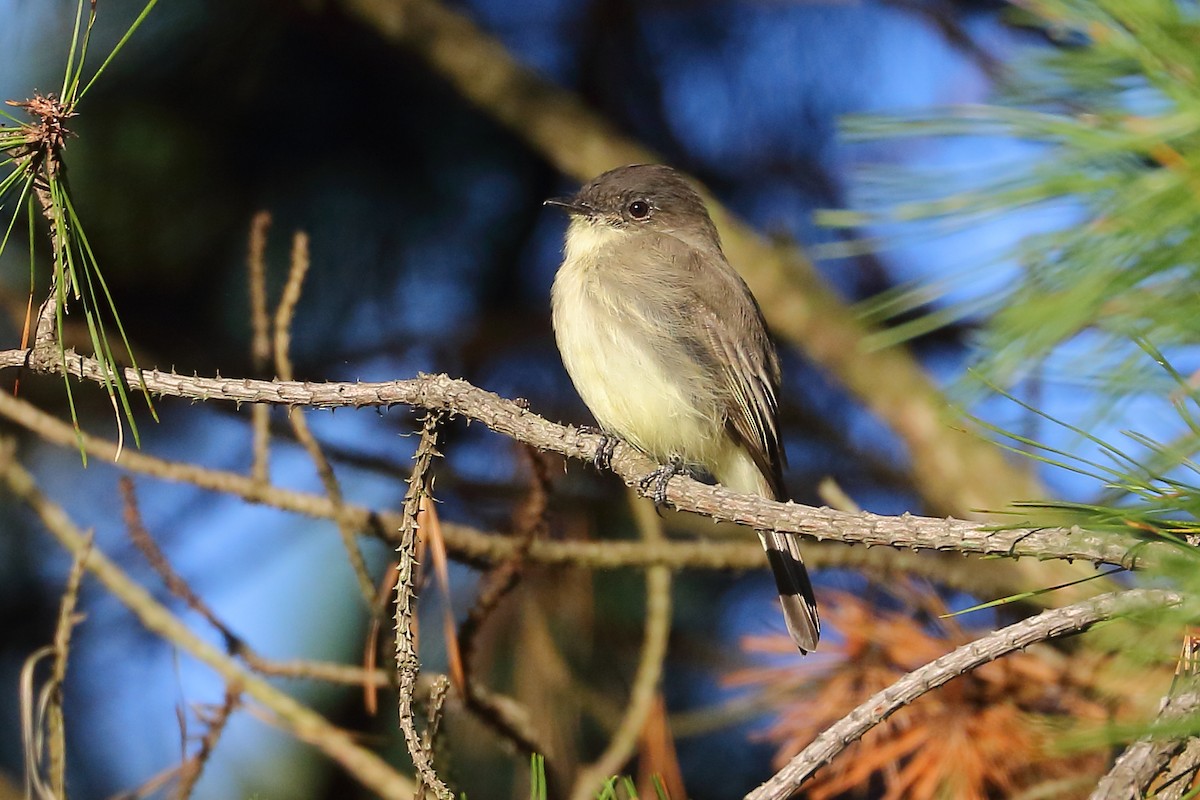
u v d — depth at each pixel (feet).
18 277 33.42
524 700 28.19
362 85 35.24
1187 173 10.96
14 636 32.55
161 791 30.76
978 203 11.63
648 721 25.71
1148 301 11.35
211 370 34.45
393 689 23.94
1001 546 16.12
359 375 35.35
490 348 35.55
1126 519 12.42
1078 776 21.17
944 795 20.95
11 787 28.37
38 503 25.72
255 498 25.00
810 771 15.39
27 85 32.07
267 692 24.72
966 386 11.85
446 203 35.94
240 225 34.12
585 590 29.22
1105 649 16.63
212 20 33.47
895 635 22.66
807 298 36.58
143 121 32.91
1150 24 11.36
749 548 26.55
